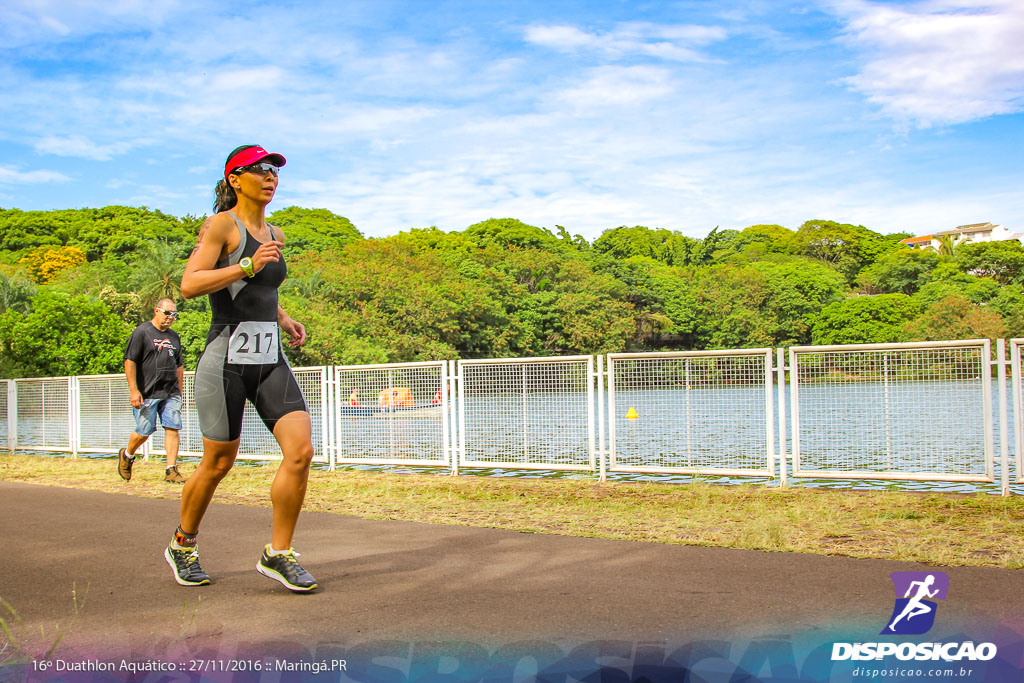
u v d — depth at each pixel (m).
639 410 7.50
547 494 6.71
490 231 102.12
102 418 10.95
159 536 5.10
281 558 3.70
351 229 113.56
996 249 96.81
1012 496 6.03
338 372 9.02
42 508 6.30
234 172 3.79
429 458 8.49
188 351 44.56
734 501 6.09
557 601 3.42
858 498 6.12
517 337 65.88
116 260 88.75
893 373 6.60
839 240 113.44
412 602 3.46
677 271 87.44
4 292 48.09
